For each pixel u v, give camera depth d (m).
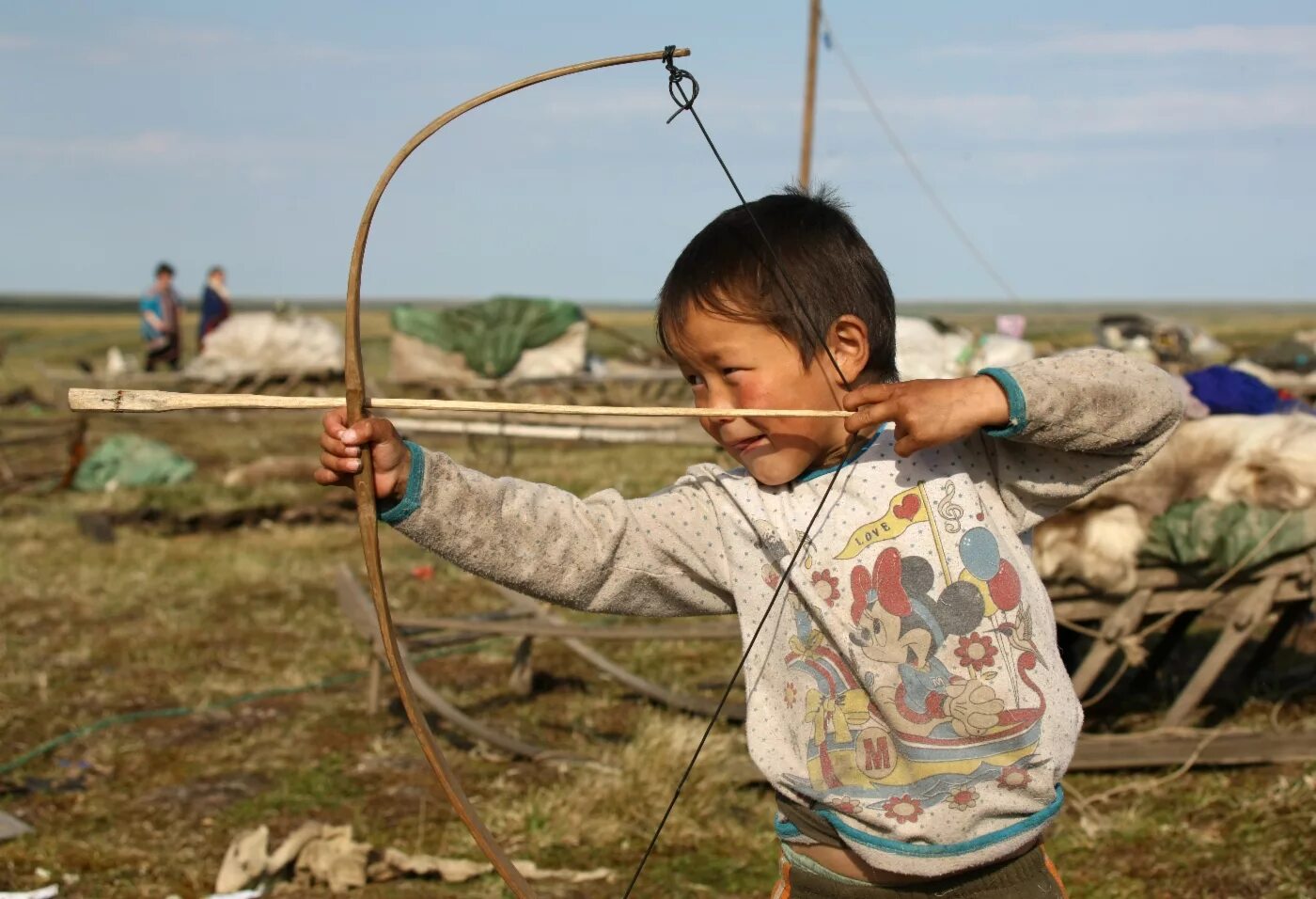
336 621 8.41
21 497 13.57
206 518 12.11
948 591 2.20
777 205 2.28
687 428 8.34
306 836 4.65
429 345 17.72
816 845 2.30
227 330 17.73
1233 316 125.00
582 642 6.83
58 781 5.56
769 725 2.31
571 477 13.94
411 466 2.09
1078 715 2.24
